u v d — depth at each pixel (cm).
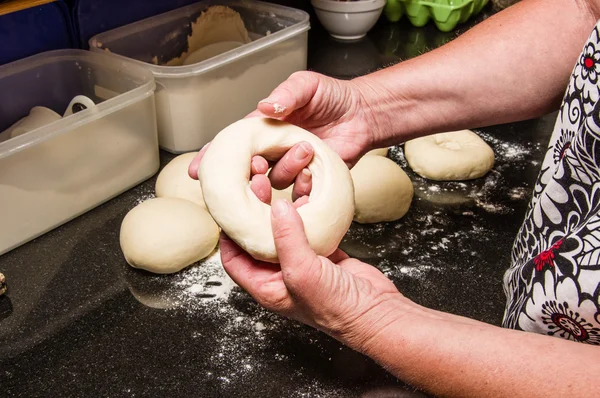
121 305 99
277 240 66
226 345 91
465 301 102
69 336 92
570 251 69
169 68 124
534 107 97
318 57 180
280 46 148
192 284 104
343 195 79
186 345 91
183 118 132
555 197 76
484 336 63
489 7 228
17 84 128
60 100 138
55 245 111
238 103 142
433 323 67
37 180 107
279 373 87
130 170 125
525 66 93
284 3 190
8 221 106
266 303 74
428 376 64
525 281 79
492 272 108
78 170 114
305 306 69
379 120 99
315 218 76
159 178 126
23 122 123
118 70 130
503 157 143
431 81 96
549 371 58
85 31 141
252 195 77
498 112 98
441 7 197
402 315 68
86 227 116
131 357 89
